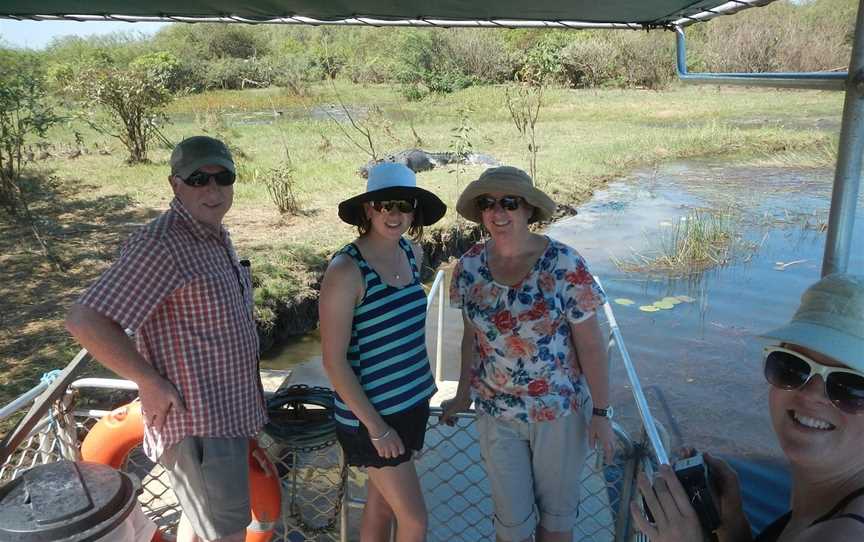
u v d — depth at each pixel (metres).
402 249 2.45
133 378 2.19
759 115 21.88
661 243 10.31
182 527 2.59
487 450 2.56
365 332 2.30
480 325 2.47
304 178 13.37
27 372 5.85
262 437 3.05
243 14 3.48
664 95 26.52
